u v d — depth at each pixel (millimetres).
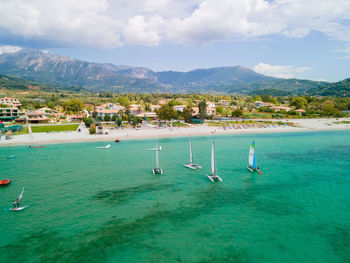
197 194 53469
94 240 36562
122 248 34594
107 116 185500
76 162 80500
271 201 49625
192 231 38688
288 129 160625
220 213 44562
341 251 33625
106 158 85938
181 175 66812
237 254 33000
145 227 39969
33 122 180750
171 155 90312
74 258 32594
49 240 36625
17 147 105188
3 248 34781
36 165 76875
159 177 65250
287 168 72312
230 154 90750
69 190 56000
